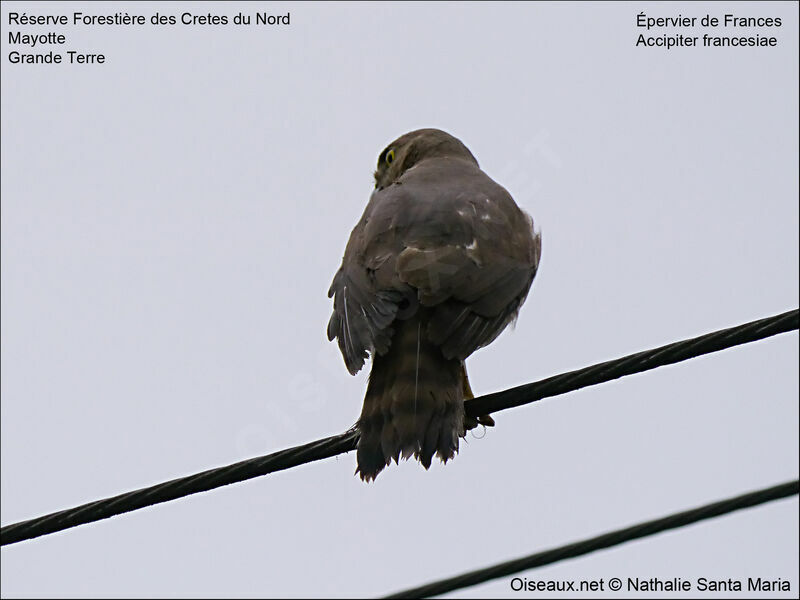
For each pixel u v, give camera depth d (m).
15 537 10.76
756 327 9.61
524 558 10.87
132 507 10.55
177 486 10.48
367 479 10.13
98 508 10.59
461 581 10.99
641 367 9.98
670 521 10.50
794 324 9.52
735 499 10.36
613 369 10.12
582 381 10.23
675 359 9.84
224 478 10.45
